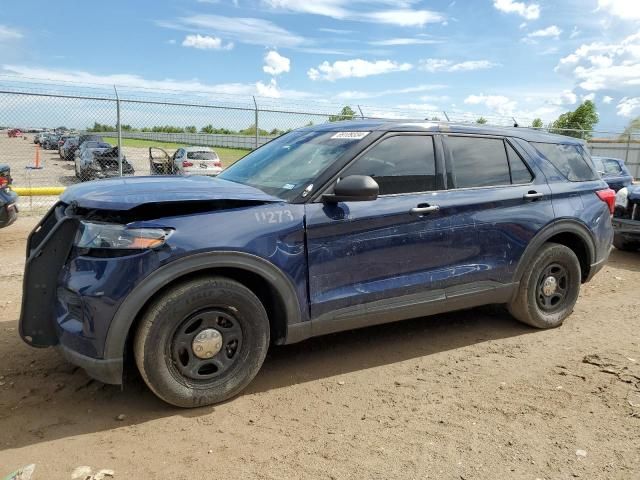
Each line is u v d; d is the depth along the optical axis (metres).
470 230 4.01
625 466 2.66
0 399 3.23
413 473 2.59
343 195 3.30
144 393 3.36
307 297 3.39
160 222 2.94
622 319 5.03
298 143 4.13
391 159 3.77
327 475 2.56
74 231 3.12
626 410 3.22
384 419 3.11
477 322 4.85
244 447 2.80
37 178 16.77
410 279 3.77
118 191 3.10
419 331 4.60
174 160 15.84
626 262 7.68
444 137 4.06
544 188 4.46
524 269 4.39
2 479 2.47
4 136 14.54
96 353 2.86
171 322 2.97
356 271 3.54
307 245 3.35
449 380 3.65
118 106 11.66
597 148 24.47
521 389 3.51
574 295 4.77
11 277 5.95
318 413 3.17
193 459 2.68
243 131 14.59
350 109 13.69
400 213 3.66
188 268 2.96
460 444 2.85
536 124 17.83
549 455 2.75
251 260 3.13
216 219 3.09
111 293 2.82
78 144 15.81
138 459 2.67
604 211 4.88
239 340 3.25
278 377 3.66
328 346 4.23
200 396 3.13
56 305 3.07
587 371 3.79
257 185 3.72
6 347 3.98
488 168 4.24
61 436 2.86
